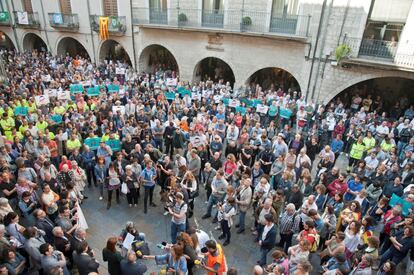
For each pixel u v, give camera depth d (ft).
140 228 25.00
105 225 25.26
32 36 89.86
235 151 32.35
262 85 59.82
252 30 51.42
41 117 34.94
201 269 20.59
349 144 38.60
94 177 30.60
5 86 48.60
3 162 25.21
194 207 27.94
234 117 38.32
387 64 40.47
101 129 35.55
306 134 38.63
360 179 26.20
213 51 57.88
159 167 27.58
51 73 62.54
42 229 19.66
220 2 53.88
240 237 24.35
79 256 16.46
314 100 48.91
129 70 65.21
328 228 20.88
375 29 42.52
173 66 71.51
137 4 63.46
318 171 28.66
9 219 18.58
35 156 28.99
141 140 34.37
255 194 23.97
